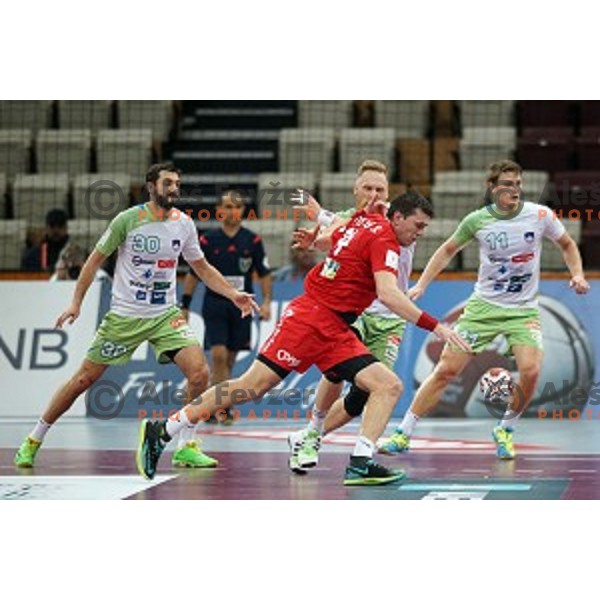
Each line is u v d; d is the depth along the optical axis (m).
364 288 25.86
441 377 31.75
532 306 31.50
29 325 47.66
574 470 29.00
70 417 46.22
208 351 46.56
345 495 24.80
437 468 29.42
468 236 31.45
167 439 26.41
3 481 27.12
